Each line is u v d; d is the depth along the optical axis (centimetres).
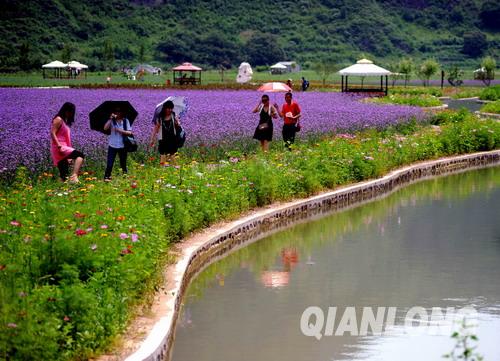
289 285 1117
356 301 1045
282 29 16525
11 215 1020
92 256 845
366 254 1292
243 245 1366
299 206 1609
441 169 2328
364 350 880
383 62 15625
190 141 2039
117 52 14325
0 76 9631
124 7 16475
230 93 5244
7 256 836
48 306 750
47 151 1669
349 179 1880
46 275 815
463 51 16725
